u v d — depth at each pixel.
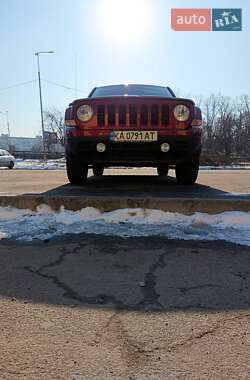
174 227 2.97
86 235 2.86
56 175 8.84
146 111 4.14
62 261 2.41
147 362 1.41
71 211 3.14
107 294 1.96
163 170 7.50
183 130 4.17
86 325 1.66
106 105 4.12
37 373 1.35
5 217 3.20
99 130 4.14
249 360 1.42
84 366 1.39
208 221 2.99
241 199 3.15
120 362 1.41
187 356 1.45
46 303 1.87
